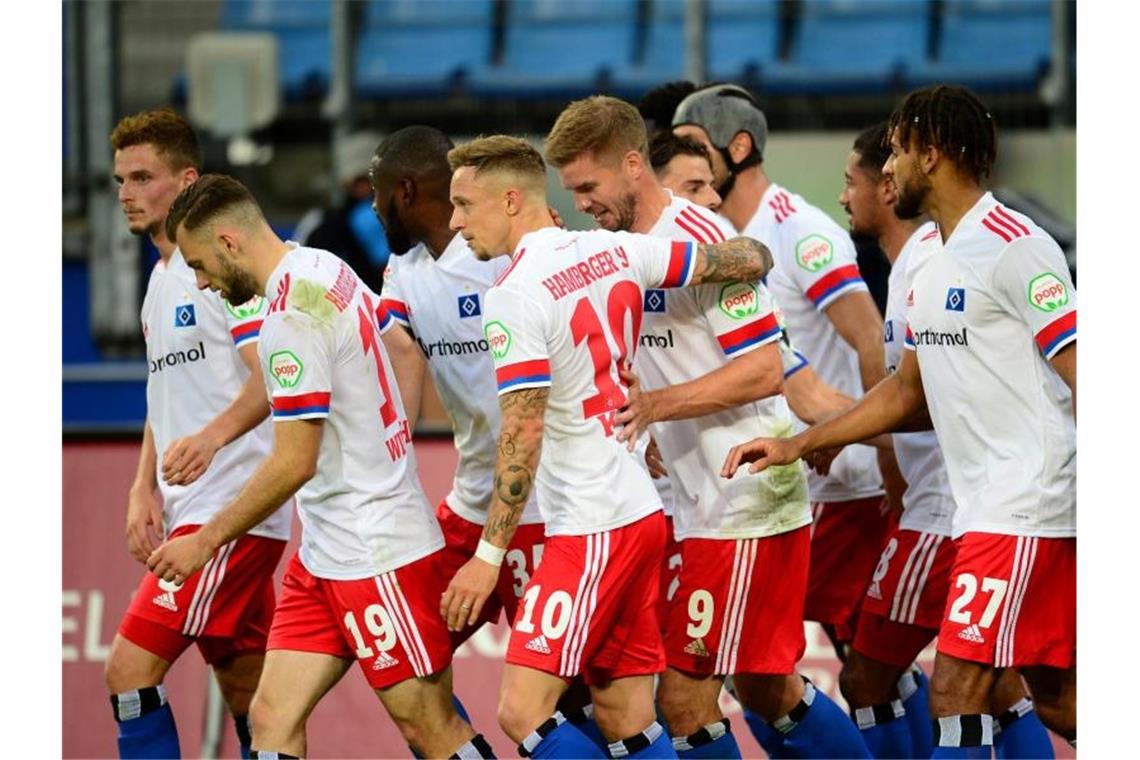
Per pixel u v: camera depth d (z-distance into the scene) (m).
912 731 21.09
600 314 16.23
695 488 17.88
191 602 19.05
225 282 16.89
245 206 16.81
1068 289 16.08
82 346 34.47
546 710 16.27
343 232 31.05
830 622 21.36
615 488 16.31
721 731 18.05
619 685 16.86
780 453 17.08
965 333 16.52
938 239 17.00
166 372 19.48
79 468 25.89
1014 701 19.62
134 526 19.89
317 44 38.81
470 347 18.80
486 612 19.17
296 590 17.69
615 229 17.25
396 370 19.17
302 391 16.44
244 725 20.28
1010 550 16.31
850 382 21.11
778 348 17.28
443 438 25.44
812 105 38.09
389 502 17.22
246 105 37.91
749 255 17.03
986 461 16.61
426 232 18.69
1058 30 37.25
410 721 17.45
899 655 19.81
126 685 19.09
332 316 16.64
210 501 19.34
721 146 20.78
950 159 16.47
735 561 17.69
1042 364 16.39
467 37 39.41
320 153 38.06
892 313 19.73
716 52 38.66
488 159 16.41
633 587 16.58
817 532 21.19
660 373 17.67
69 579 25.31
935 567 19.41
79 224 34.69
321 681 17.59
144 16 37.44
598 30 39.47
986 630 16.31
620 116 17.05
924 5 37.84
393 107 38.97
